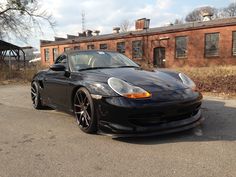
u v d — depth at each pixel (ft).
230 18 94.63
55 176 9.82
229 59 84.79
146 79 13.94
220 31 86.12
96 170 10.14
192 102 13.34
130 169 10.09
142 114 12.46
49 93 19.12
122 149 12.04
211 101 21.40
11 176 9.93
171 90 13.30
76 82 15.23
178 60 96.78
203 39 89.92
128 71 15.15
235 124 14.94
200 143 12.30
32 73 54.29
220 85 28.96
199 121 14.06
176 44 97.14
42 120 17.81
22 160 11.33
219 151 11.34
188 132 13.83
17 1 85.30
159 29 109.60
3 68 56.59
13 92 33.86
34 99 21.99
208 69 52.21
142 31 114.62
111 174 9.77
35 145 13.05
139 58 108.06
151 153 11.44
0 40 89.61
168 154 11.25
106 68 16.17
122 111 12.49
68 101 16.44
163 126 12.87
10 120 18.13
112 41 117.39
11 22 88.07
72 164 10.75
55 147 12.66
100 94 13.28
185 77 15.12
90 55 17.97
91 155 11.54
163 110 12.61
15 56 96.89
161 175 9.51
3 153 12.18
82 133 14.61
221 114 17.07
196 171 9.67
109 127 13.01
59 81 17.28
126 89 12.89
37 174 10.03
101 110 13.24
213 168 9.84
